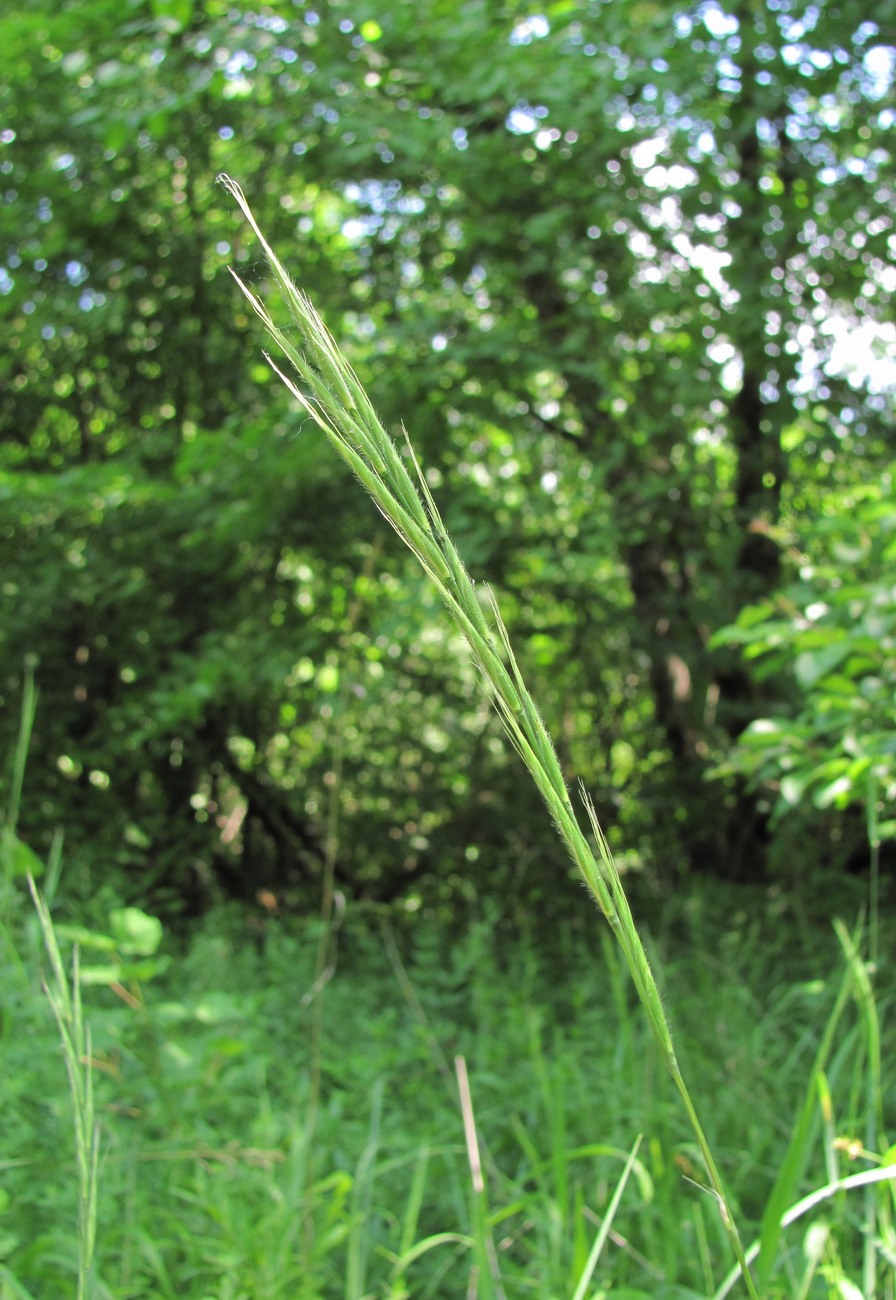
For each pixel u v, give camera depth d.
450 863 6.02
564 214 4.64
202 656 5.30
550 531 5.00
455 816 6.18
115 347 6.08
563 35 4.60
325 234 5.83
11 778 5.71
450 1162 2.43
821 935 4.50
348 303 5.53
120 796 6.18
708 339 4.86
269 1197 2.05
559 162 4.81
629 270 5.00
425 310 4.80
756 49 4.73
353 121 4.65
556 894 5.77
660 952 4.09
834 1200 1.83
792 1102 2.81
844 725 2.63
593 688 6.22
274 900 6.32
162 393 6.32
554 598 5.59
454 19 4.67
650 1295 1.91
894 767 2.49
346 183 5.36
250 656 5.08
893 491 2.86
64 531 5.43
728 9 4.57
